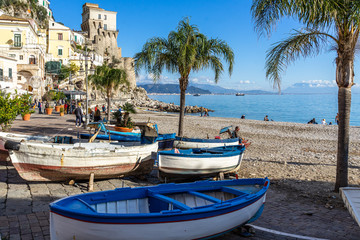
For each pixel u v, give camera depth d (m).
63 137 12.27
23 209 7.28
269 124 37.03
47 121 29.62
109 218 4.56
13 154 8.63
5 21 51.25
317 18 8.39
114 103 73.31
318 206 8.66
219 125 36.12
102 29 113.31
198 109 85.06
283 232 6.69
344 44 8.95
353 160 16.80
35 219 6.69
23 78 51.78
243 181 7.03
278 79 9.77
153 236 4.79
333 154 19.38
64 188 9.26
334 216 7.85
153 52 14.57
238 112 85.75
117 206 5.72
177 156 10.11
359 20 8.14
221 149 12.53
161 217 4.78
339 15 8.35
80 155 9.20
